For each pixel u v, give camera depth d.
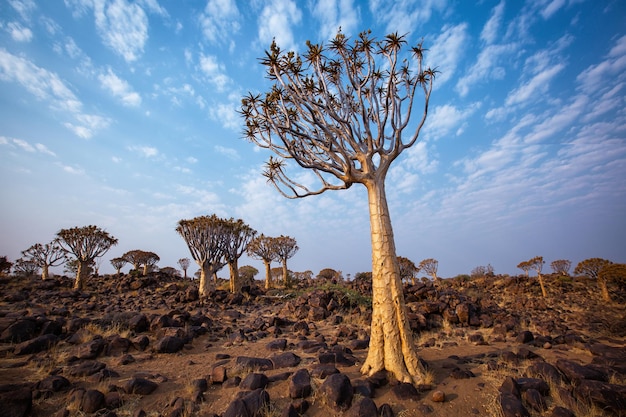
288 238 30.44
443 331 10.51
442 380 5.71
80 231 22.00
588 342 8.23
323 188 7.67
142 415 4.63
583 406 4.56
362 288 20.34
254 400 4.68
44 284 20.52
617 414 4.27
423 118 7.50
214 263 21.70
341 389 4.87
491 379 5.59
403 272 28.52
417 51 7.71
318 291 15.78
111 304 14.38
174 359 7.47
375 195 6.57
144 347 7.99
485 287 26.28
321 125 6.57
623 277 19.14
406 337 5.89
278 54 7.09
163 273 31.50
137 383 5.39
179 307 15.07
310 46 7.02
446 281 29.44
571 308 17.34
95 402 4.67
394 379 5.56
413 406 4.76
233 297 17.89
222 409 4.86
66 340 7.95
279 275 39.47
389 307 5.98
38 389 5.00
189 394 5.36
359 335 9.88
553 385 5.10
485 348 8.19
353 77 7.48
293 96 6.83
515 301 19.19
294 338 9.83
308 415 4.63
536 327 10.87
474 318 11.54
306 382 5.25
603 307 16.72
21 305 12.77
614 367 5.81
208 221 21.52
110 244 23.36
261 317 13.56
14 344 7.39
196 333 9.81
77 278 21.59
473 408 4.68
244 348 8.61
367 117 6.96
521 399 4.80
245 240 24.05
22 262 27.64
